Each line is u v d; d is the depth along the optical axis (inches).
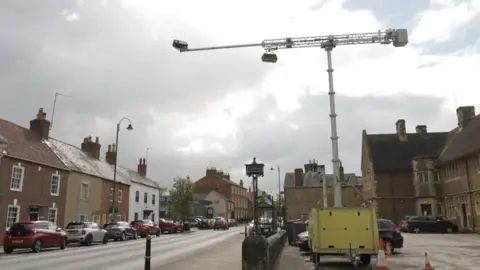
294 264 660.1
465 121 1855.3
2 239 1098.7
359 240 574.2
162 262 685.3
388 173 1950.1
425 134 2091.5
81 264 655.8
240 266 615.8
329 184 2623.0
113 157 2102.6
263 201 1514.5
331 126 791.1
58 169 1380.4
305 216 2605.8
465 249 883.4
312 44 888.9
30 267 617.6
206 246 1066.7
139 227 1599.4
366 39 898.1
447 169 1780.3
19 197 1179.9
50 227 983.6
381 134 2156.7
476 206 1515.7
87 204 1560.0
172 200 2987.2
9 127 1341.0
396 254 794.2
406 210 1895.9
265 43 895.7
